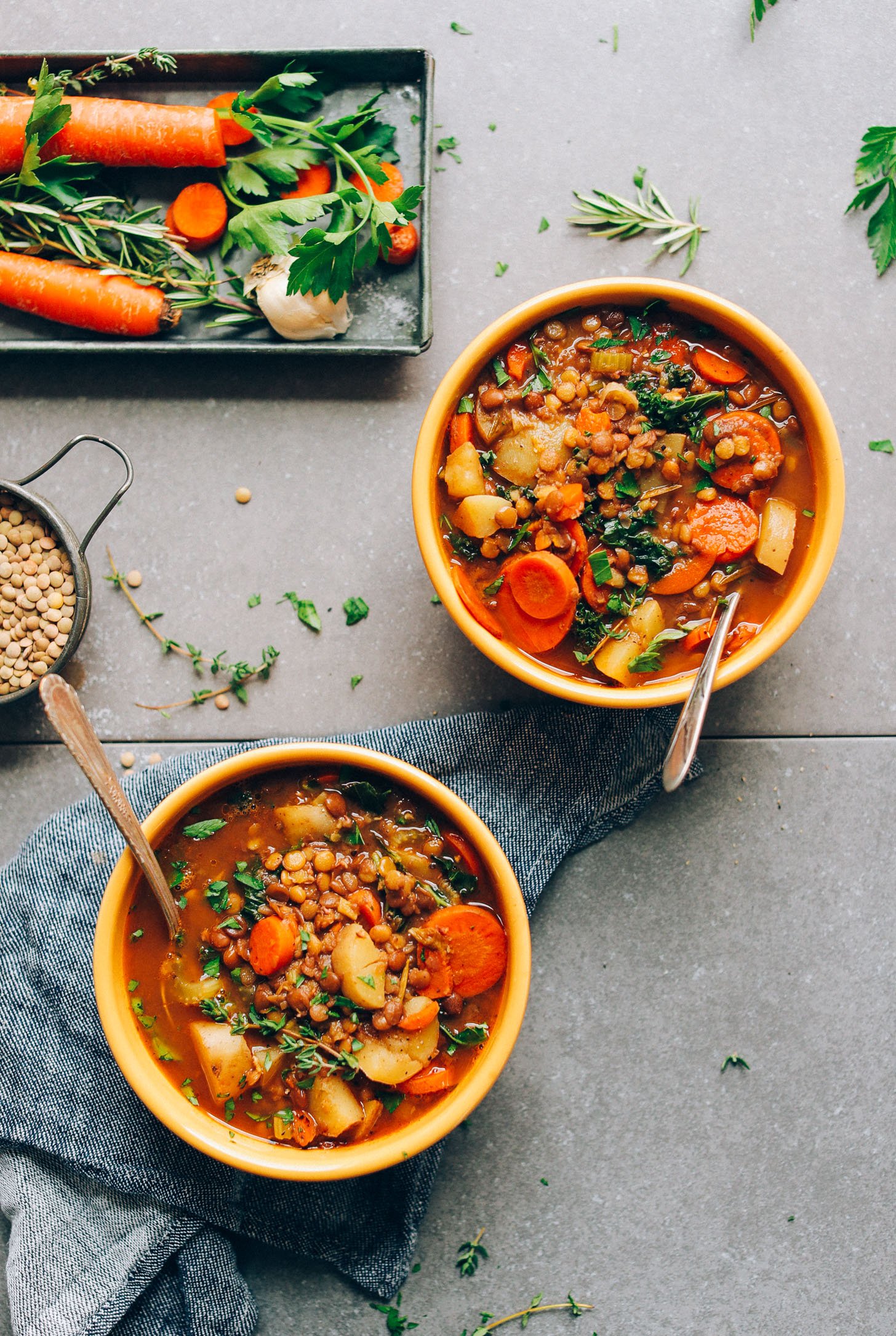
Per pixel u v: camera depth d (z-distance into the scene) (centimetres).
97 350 73
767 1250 75
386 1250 74
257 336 75
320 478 76
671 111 76
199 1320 73
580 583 69
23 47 76
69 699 60
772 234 76
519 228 76
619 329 69
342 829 69
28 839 74
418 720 75
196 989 68
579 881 76
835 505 68
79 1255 73
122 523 76
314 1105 67
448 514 70
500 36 76
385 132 74
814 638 76
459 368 68
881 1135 76
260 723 76
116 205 75
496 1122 75
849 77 76
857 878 76
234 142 75
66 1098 73
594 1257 75
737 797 76
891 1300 75
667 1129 76
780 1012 76
